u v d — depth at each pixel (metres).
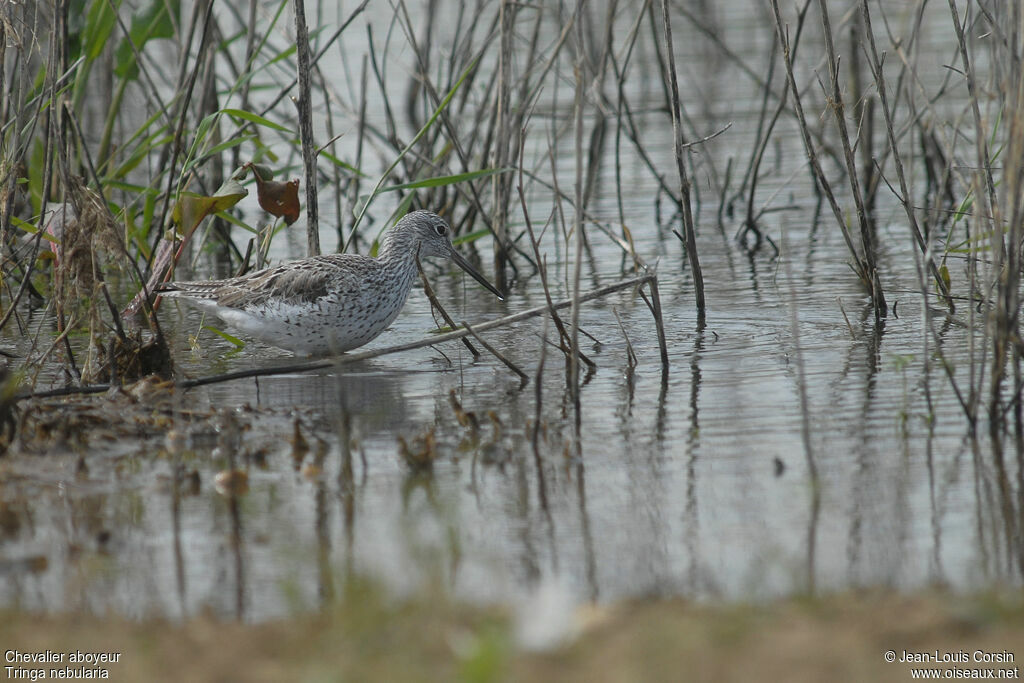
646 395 11.69
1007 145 10.21
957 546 7.97
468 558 8.06
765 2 30.12
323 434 10.88
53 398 11.73
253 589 7.67
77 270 12.59
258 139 16.70
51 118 13.03
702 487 9.29
